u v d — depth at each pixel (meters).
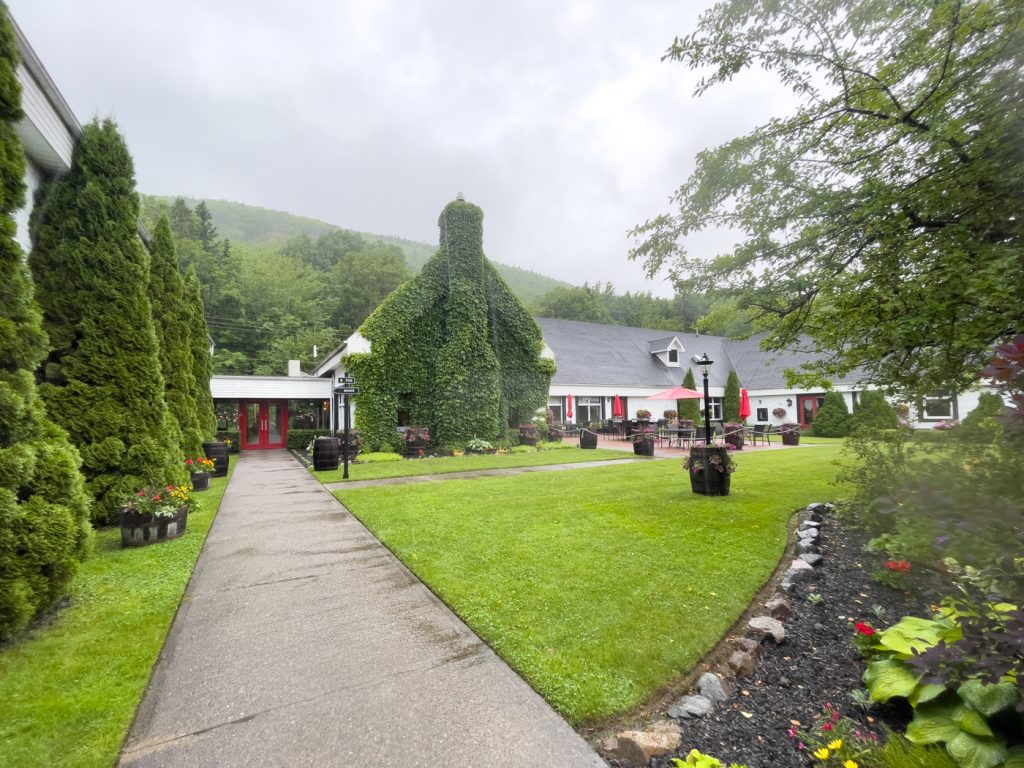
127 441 6.06
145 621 3.21
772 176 5.21
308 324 39.72
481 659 2.66
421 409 16.94
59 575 3.24
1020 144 3.52
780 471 9.93
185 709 2.22
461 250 17.53
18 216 5.65
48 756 1.90
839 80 4.58
